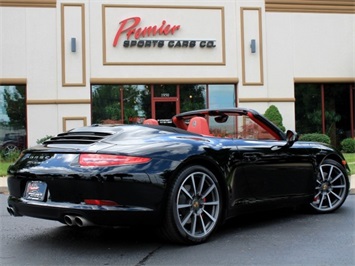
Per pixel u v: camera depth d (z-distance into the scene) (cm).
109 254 344
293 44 1548
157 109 1470
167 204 346
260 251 350
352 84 1606
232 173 395
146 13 1455
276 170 439
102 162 329
